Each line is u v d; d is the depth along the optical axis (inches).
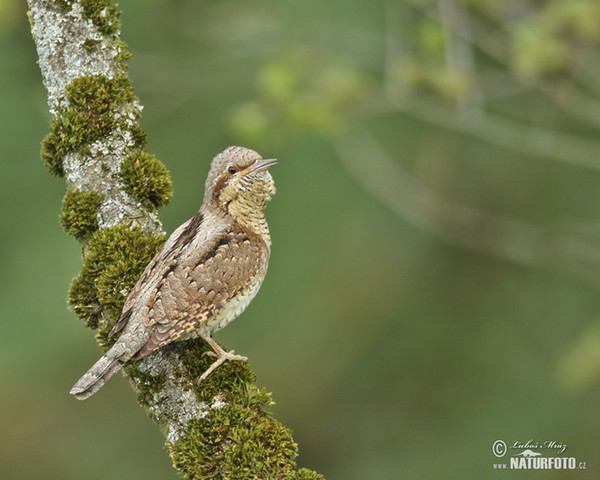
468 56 505.4
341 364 577.0
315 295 569.3
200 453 228.2
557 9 453.1
